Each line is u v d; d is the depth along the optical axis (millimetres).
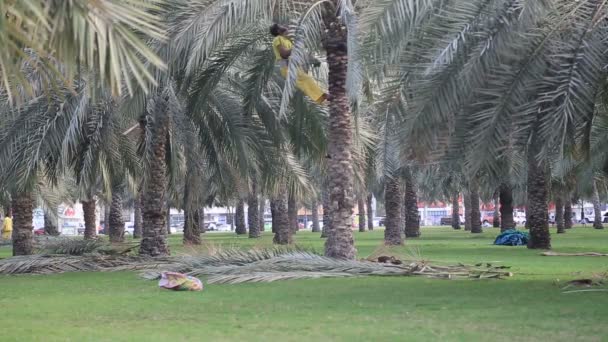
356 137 16406
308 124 18469
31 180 17125
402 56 9820
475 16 9242
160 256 18141
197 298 10836
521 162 13055
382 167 17156
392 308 9422
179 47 13539
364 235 48219
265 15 14914
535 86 9656
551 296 10406
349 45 11484
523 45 9523
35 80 13273
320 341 7168
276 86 18500
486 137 9781
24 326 8398
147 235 18406
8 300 11039
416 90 9656
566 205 56438
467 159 10133
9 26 4906
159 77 14727
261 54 17016
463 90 9523
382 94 10367
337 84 15453
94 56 5305
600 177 33625
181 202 26594
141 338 7461
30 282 14047
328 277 13430
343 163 15414
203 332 7816
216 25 13359
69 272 16469
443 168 11727
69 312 9594
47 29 5066
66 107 16641
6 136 16734
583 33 9391
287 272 13719
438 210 124500
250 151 18828
